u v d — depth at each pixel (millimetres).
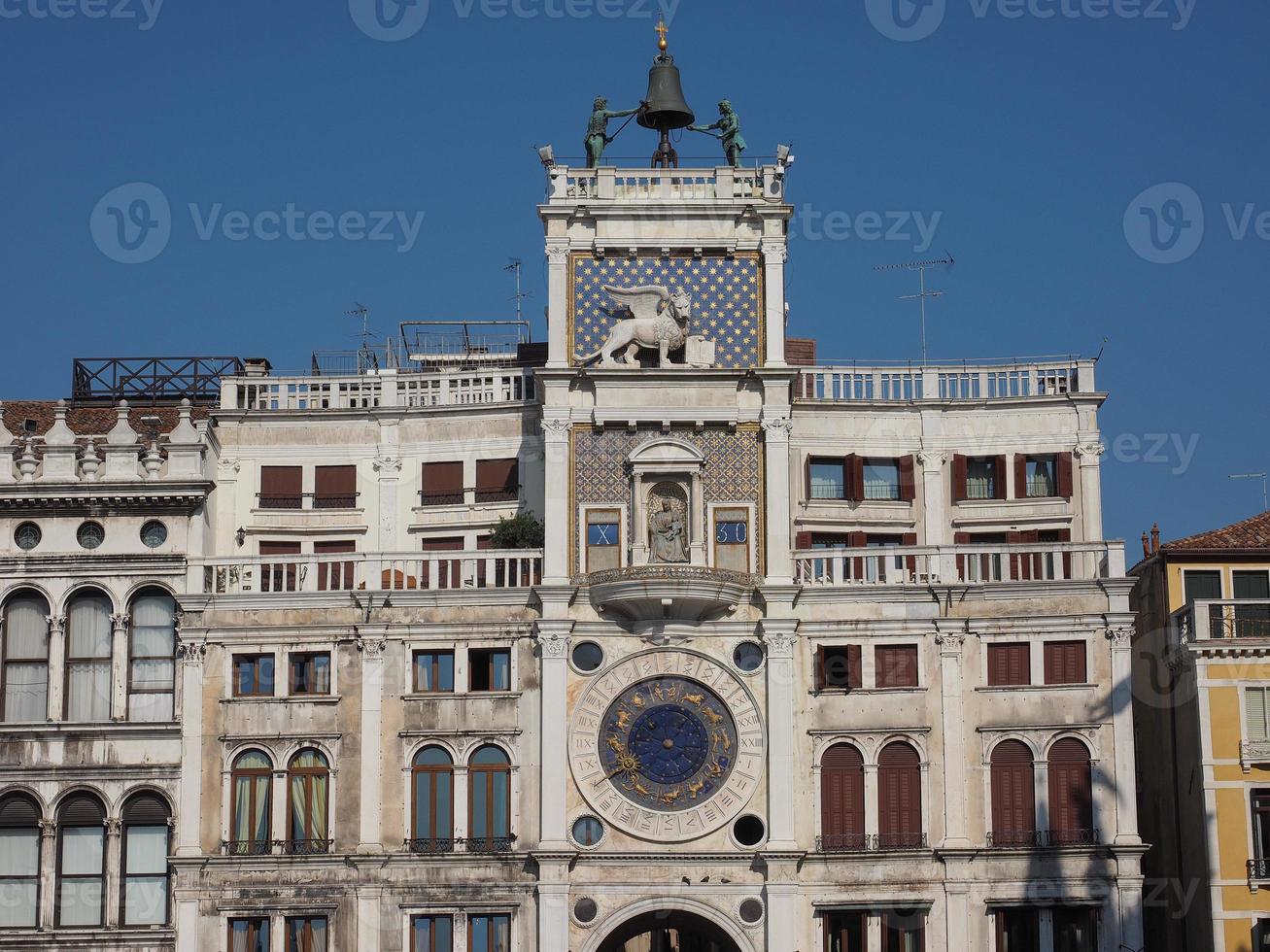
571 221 74750
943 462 77250
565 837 70500
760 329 74188
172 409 80000
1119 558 72250
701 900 70438
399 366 83875
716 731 71562
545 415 73375
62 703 73188
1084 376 77500
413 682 72312
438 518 77438
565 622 71812
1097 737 71188
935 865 70750
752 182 74938
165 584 73812
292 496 77812
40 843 72312
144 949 71438
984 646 72062
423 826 71438
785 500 72750
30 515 74500
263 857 71125
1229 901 70812
